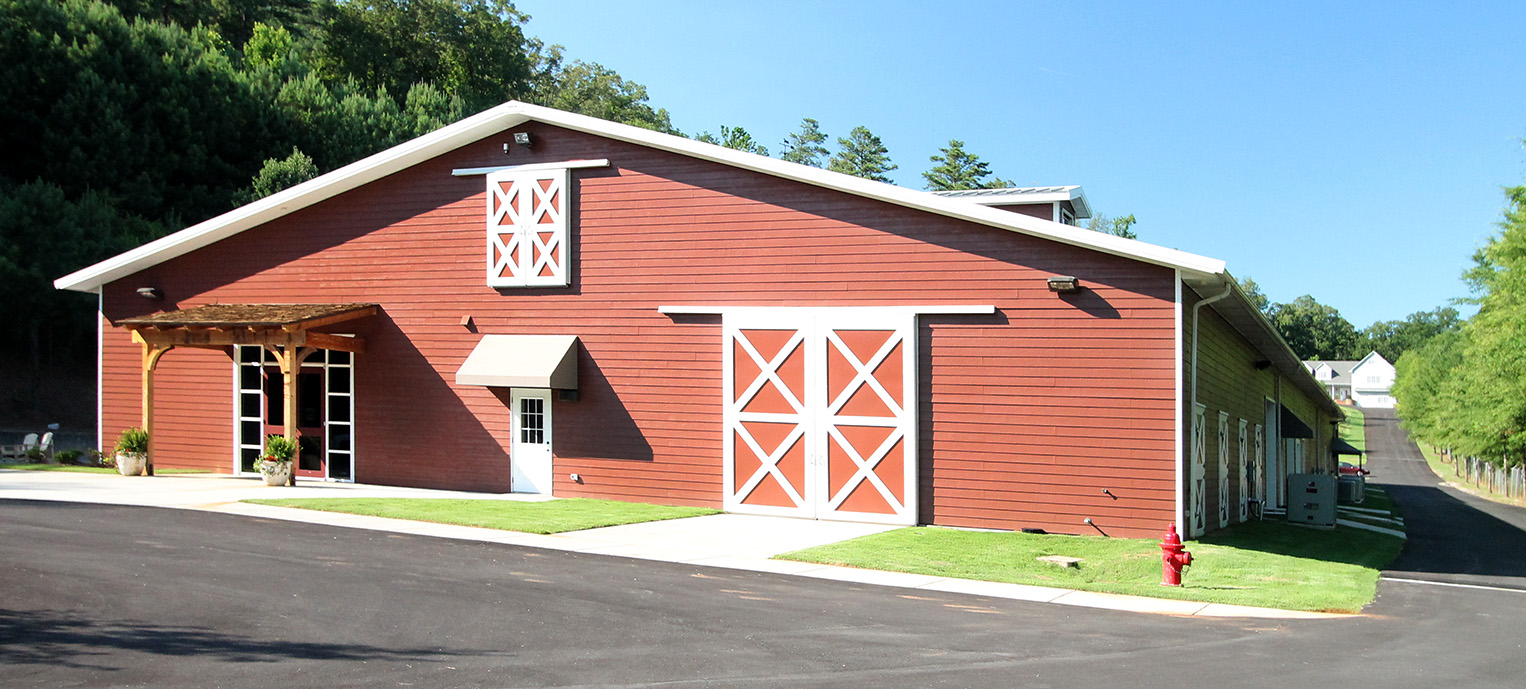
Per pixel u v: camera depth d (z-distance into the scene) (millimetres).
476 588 10414
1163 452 15312
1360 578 13922
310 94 55812
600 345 19062
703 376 18297
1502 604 12359
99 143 44000
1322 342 178000
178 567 11031
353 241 20984
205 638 8117
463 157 20234
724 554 13266
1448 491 55875
